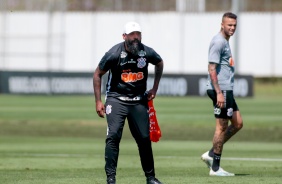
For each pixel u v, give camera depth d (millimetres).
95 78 26375
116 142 26234
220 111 31859
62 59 128375
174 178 30406
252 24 125812
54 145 48625
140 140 26484
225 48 31781
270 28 125688
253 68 126000
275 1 126938
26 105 85812
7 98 97375
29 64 128125
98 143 50250
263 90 114000
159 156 41781
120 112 26188
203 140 52781
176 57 127125
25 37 128125
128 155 42938
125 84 26062
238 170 34719
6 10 127812
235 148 46719
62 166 36500
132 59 25891
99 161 38938
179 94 100062
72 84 101562
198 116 71812
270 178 30297
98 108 26375
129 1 128875
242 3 125688
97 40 128625
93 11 128500
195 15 126125
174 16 126812
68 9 128875
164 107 82938
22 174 32375
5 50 128250
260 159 40031
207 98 98375
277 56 125688
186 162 38594
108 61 25875
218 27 125938
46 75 102000
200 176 31484
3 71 102875
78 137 55094
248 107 83250
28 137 54750
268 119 68438
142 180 29656
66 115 72875
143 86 26344
